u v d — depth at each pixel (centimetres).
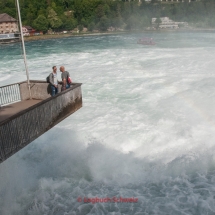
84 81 2139
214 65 2481
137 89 1830
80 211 786
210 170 917
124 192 851
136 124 1257
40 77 2444
